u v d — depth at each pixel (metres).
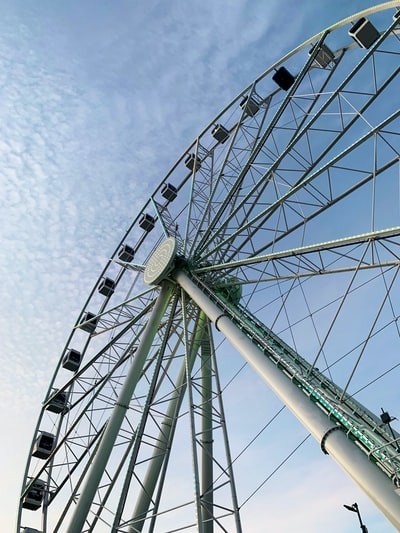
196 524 14.46
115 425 19.67
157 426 19.36
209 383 23.77
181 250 25.78
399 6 15.85
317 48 20.50
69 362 32.22
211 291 21.94
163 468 18.48
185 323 22.05
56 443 29.05
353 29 17.84
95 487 18.12
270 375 15.48
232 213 22.56
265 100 26.84
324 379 18.20
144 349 22.08
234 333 18.33
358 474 11.00
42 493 26.98
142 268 29.73
